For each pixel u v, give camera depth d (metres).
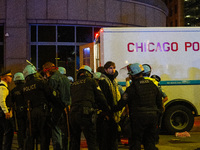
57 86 5.34
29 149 5.08
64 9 14.80
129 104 4.88
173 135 8.48
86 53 10.92
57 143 5.24
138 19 16.41
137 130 4.75
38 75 5.38
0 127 6.02
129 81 8.18
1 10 14.38
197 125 10.34
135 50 8.35
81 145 7.27
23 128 6.11
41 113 5.07
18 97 5.98
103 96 4.87
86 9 15.09
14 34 14.40
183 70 8.46
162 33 8.47
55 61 15.05
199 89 8.48
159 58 8.41
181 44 8.50
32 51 14.85
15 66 14.34
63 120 5.31
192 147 6.88
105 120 5.05
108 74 5.27
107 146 5.10
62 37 15.16
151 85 4.88
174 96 8.41
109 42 8.30
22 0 14.49
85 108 4.77
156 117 4.84
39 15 14.59
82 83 4.94
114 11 15.63
